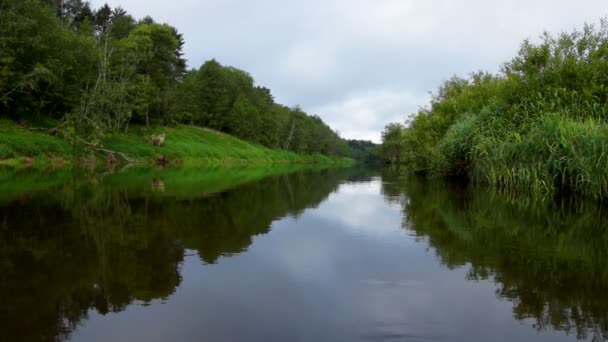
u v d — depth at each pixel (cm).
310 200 1367
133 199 1237
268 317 390
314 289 470
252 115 8312
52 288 461
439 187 1942
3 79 3039
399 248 673
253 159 6462
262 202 1273
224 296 446
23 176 1958
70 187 1540
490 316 396
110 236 727
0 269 525
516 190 1534
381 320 385
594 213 1052
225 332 356
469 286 482
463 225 886
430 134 2628
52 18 3741
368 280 505
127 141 4231
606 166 1131
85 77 4081
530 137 1461
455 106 2662
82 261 566
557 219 960
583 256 616
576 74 1769
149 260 581
